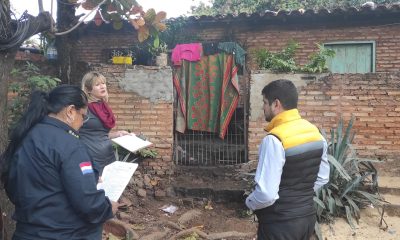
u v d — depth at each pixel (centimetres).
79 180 197
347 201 515
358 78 611
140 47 875
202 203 558
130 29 899
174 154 655
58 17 631
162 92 628
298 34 859
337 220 503
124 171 289
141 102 630
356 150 616
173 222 498
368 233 477
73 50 641
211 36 879
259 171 241
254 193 243
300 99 620
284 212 247
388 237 468
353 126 615
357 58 853
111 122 394
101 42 918
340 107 615
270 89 256
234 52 816
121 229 316
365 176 516
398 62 836
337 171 507
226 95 682
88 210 198
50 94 219
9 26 295
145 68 628
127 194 559
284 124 249
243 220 511
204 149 678
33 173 199
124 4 346
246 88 667
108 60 914
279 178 238
